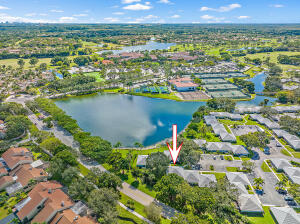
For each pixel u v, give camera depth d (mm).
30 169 98188
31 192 82875
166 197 83750
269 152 120625
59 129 146375
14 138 132625
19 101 197250
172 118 169750
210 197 77500
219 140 133250
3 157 107938
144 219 77375
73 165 103500
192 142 117438
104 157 111938
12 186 90312
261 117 157750
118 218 77750
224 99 181125
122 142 135500
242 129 146000
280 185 92125
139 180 99312
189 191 79875
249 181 98250
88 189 86500
